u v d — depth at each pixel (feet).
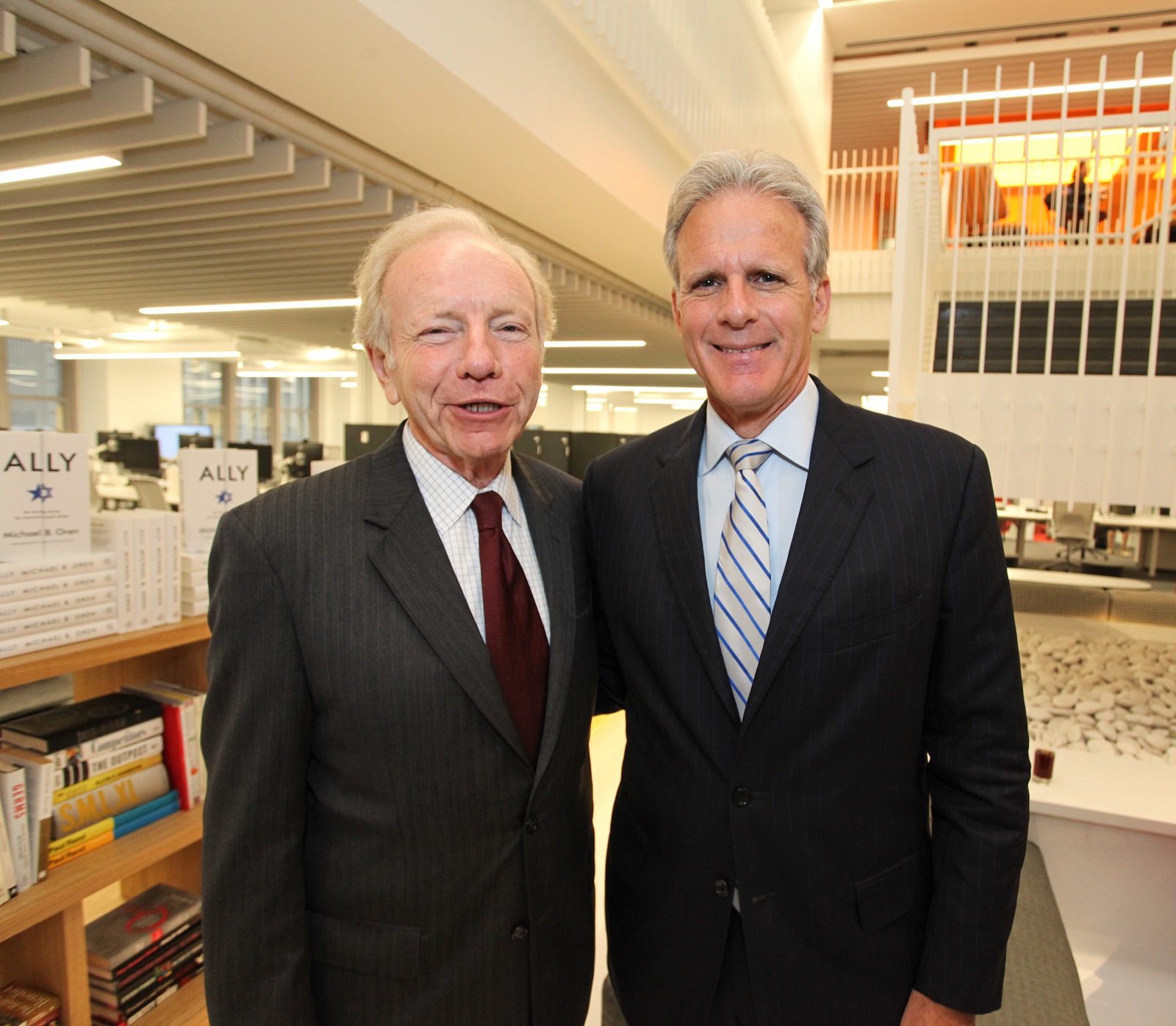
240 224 13.07
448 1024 3.11
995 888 3.08
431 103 8.89
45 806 4.88
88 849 5.24
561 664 3.30
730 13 14.19
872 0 24.02
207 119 9.27
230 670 3.00
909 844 3.33
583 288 18.54
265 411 49.70
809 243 3.26
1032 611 15.35
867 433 3.36
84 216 12.95
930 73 28.09
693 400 63.05
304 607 3.02
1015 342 8.96
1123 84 24.66
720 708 3.19
